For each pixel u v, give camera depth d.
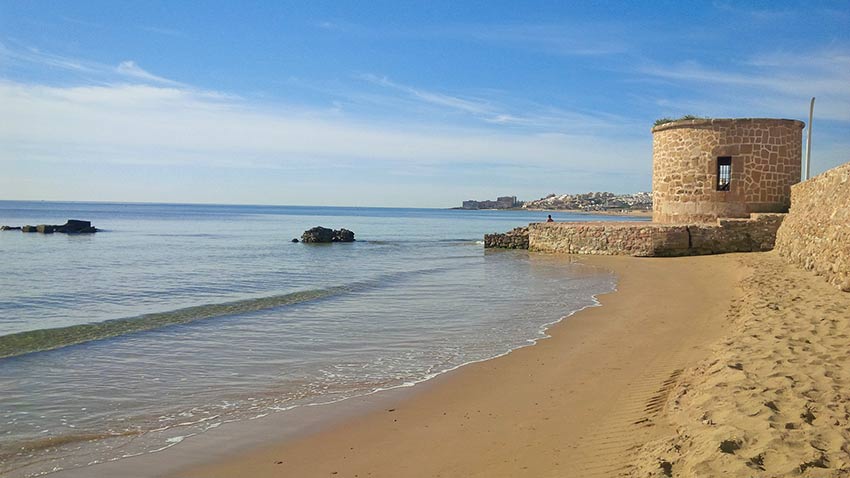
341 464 6.27
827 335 8.90
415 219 142.00
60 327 14.05
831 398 6.22
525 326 13.36
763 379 6.98
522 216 181.75
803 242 17.69
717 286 17.20
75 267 29.78
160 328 13.79
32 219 100.81
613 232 28.98
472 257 34.78
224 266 30.67
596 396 8.04
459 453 6.39
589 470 5.60
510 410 7.75
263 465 6.30
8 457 6.53
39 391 8.94
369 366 10.24
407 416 7.71
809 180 19.44
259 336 12.80
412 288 20.64
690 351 9.88
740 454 5.08
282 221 112.56
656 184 29.53
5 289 21.69
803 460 4.84
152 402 8.42
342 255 38.19
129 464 6.35
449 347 11.53
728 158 27.20
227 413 7.95
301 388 9.04
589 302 16.38
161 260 34.12
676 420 6.40
